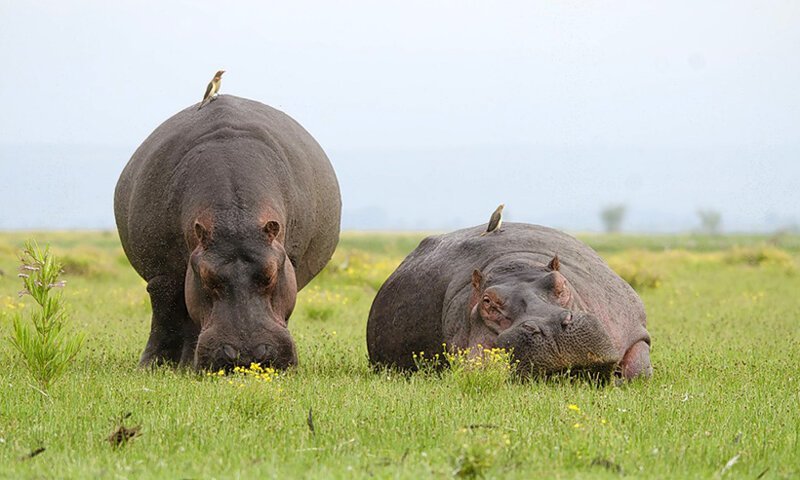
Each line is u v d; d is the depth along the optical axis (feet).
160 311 102.27
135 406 69.26
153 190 100.07
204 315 88.48
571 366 78.23
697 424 65.57
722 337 123.24
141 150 106.93
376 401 71.87
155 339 102.68
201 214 91.81
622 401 71.77
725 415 68.80
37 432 61.16
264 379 73.36
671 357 103.45
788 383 85.25
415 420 64.75
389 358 100.07
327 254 113.50
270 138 101.81
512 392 73.15
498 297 82.12
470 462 51.19
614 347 80.12
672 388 81.41
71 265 235.20
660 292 209.97
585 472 52.54
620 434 60.44
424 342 95.76
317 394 74.95
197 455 56.03
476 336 82.84
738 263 336.49
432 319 94.84
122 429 58.44
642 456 56.29
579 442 57.77
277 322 86.38
